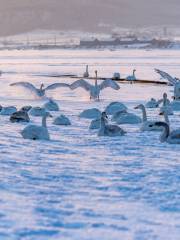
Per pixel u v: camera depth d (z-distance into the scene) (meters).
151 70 78.69
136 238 8.60
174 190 12.09
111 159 16.03
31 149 17.70
